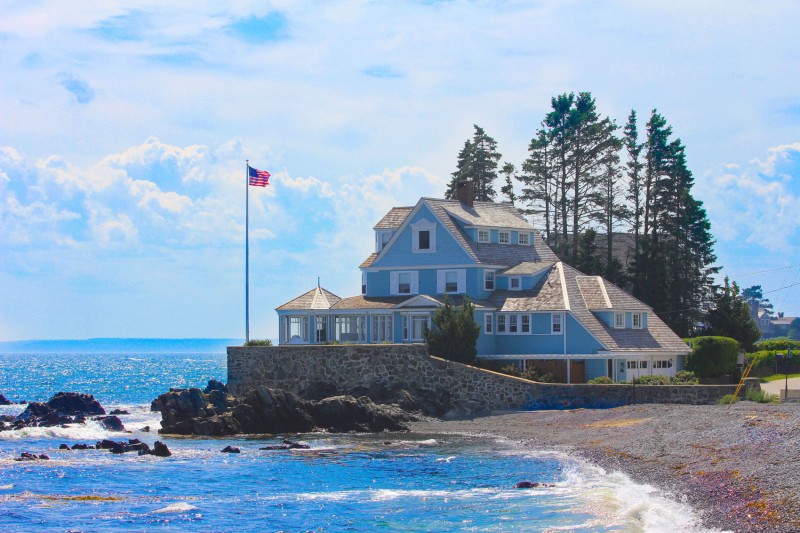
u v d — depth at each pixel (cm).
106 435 8050
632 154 13838
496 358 9388
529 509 4500
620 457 5781
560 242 14025
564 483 5144
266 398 7975
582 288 9819
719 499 4278
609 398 8012
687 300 13012
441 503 4759
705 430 6109
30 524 4503
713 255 13225
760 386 8212
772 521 3741
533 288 9938
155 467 6081
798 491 4131
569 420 7556
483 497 4869
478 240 10331
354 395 8806
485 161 15400
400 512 4588
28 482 5575
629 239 14300
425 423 8150
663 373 9769
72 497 5106
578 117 13962
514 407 8338
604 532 3962
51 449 7100
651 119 13762
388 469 5872
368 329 10069
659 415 7131
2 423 8719
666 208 13400
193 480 5603
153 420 9519
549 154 14238
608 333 9344
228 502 4941
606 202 13875
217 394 8894
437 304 9656
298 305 10294
